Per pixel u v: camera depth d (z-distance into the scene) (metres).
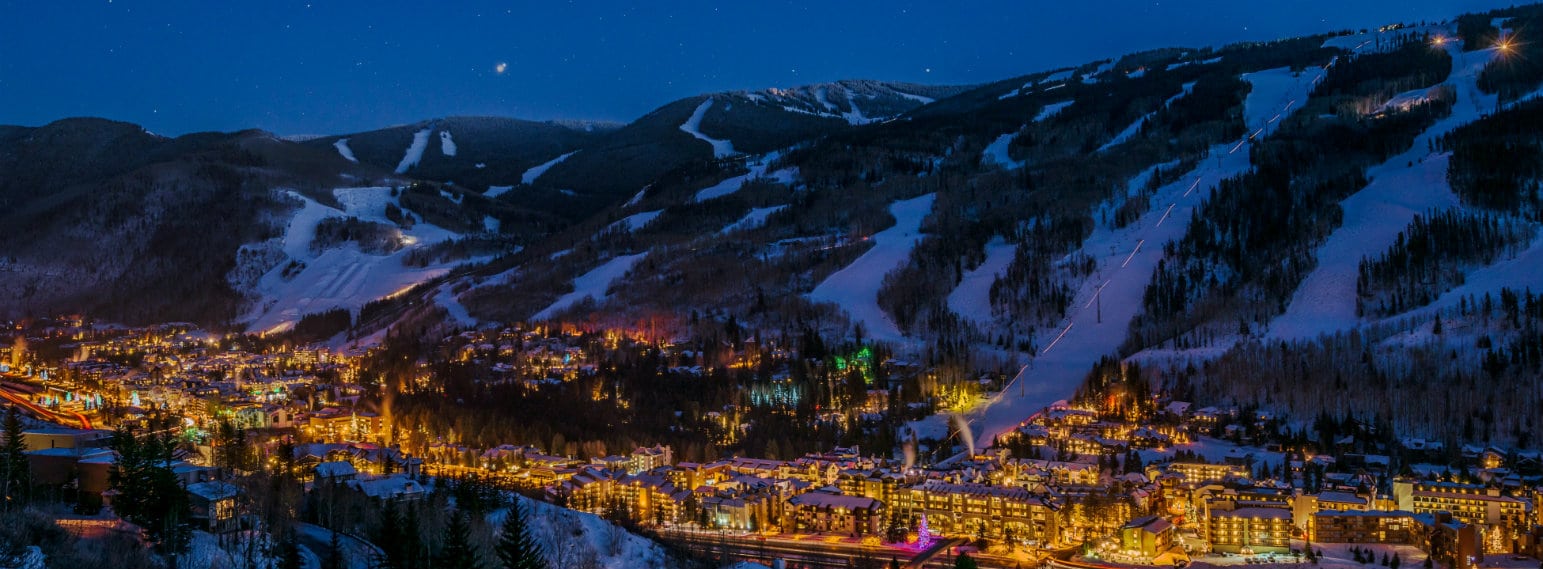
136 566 188.50
